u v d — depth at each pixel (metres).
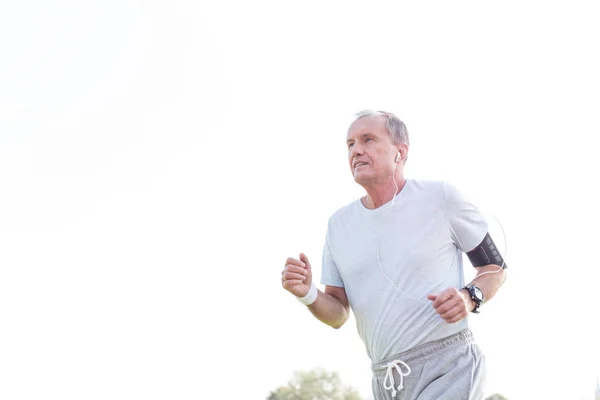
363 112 4.24
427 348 3.88
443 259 4.00
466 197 4.05
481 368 3.89
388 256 4.04
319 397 39.00
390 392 4.00
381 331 4.01
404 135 4.20
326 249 4.47
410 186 4.16
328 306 4.28
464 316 3.64
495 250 4.03
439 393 3.78
